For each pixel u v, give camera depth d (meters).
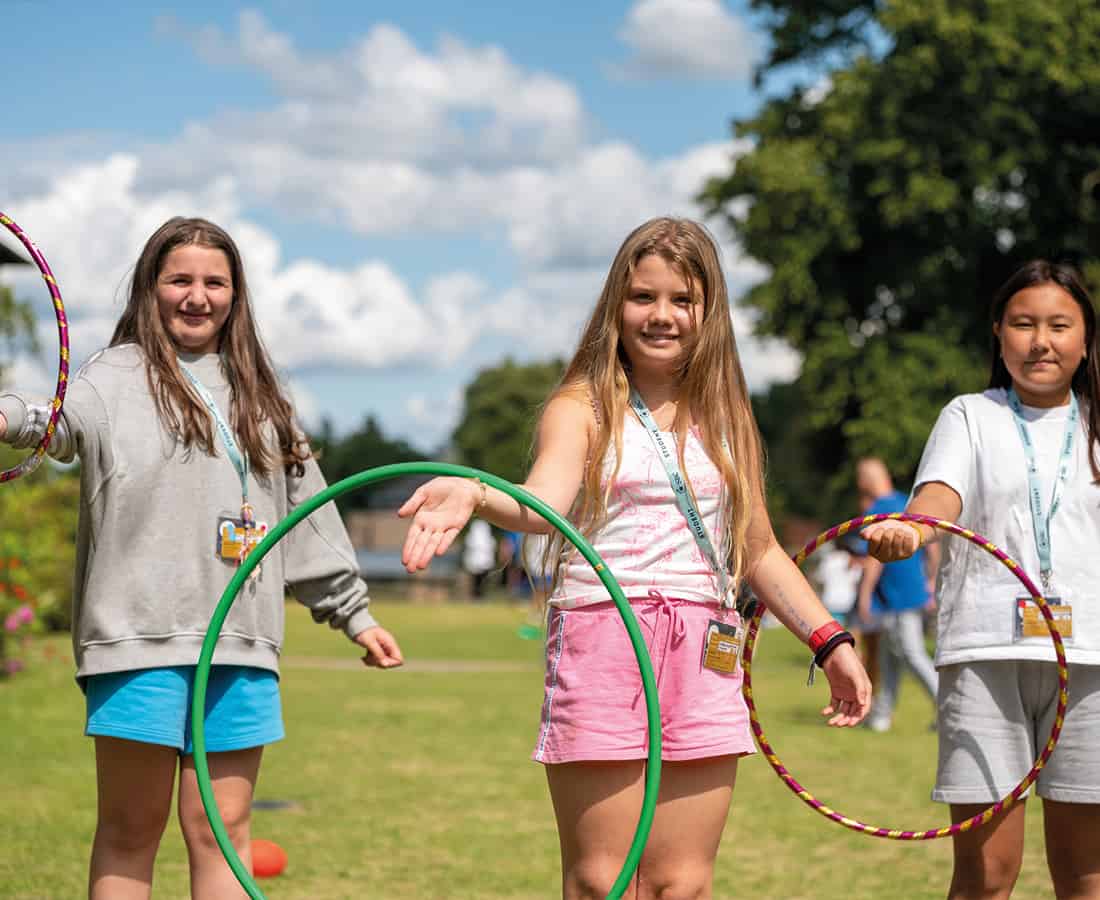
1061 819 4.45
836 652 3.93
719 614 3.89
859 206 30.94
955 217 30.94
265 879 6.33
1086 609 4.38
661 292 3.89
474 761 9.77
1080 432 4.54
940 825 7.60
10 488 17.84
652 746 3.55
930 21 29.53
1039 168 31.16
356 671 17.03
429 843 7.11
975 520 4.52
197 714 3.88
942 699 4.50
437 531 3.36
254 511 4.39
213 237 4.45
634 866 3.53
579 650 3.80
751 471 3.97
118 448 4.24
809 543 4.21
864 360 31.09
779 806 8.17
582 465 3.85
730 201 32.81
